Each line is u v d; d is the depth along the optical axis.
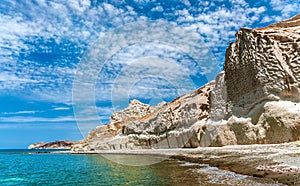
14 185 21.14
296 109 23.95
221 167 19.53
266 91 26.67
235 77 32.44
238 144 30.48
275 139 25.16
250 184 12.25
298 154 17.70
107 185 17.45
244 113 30.05
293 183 11.17
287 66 25.75
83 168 31.50
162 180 17.23
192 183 14.50
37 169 34.59
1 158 69.44
